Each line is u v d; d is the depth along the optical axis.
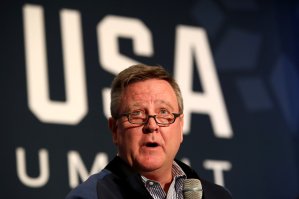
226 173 10.61
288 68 11.58
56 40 9.98
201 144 10.53
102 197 4.65
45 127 9.61
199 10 11.20
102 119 9.98
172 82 5.05
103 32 10.33
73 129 9.77
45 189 9.41
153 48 10.64
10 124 9.44
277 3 11.88
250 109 11.07
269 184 10.89
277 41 11.64
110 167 4.97
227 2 11.47
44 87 9.73
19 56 9.73
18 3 9.91
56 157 9.56
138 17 10.68
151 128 4.80
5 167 9.28
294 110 11.41
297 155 11.22
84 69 10.04
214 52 11.07
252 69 11.29
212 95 10.80
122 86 4.94
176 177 5.01
